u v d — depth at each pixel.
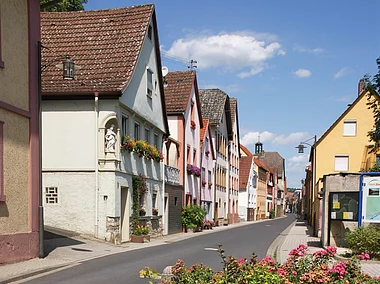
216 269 12.45
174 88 33.59
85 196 18.91
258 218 77.06
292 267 7.47
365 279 7.19
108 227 18.69
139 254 15.88
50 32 22.86
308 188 57.72
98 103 19.11
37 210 13.31
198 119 37.38
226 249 18.84
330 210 18.17
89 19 23.38
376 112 25.78
